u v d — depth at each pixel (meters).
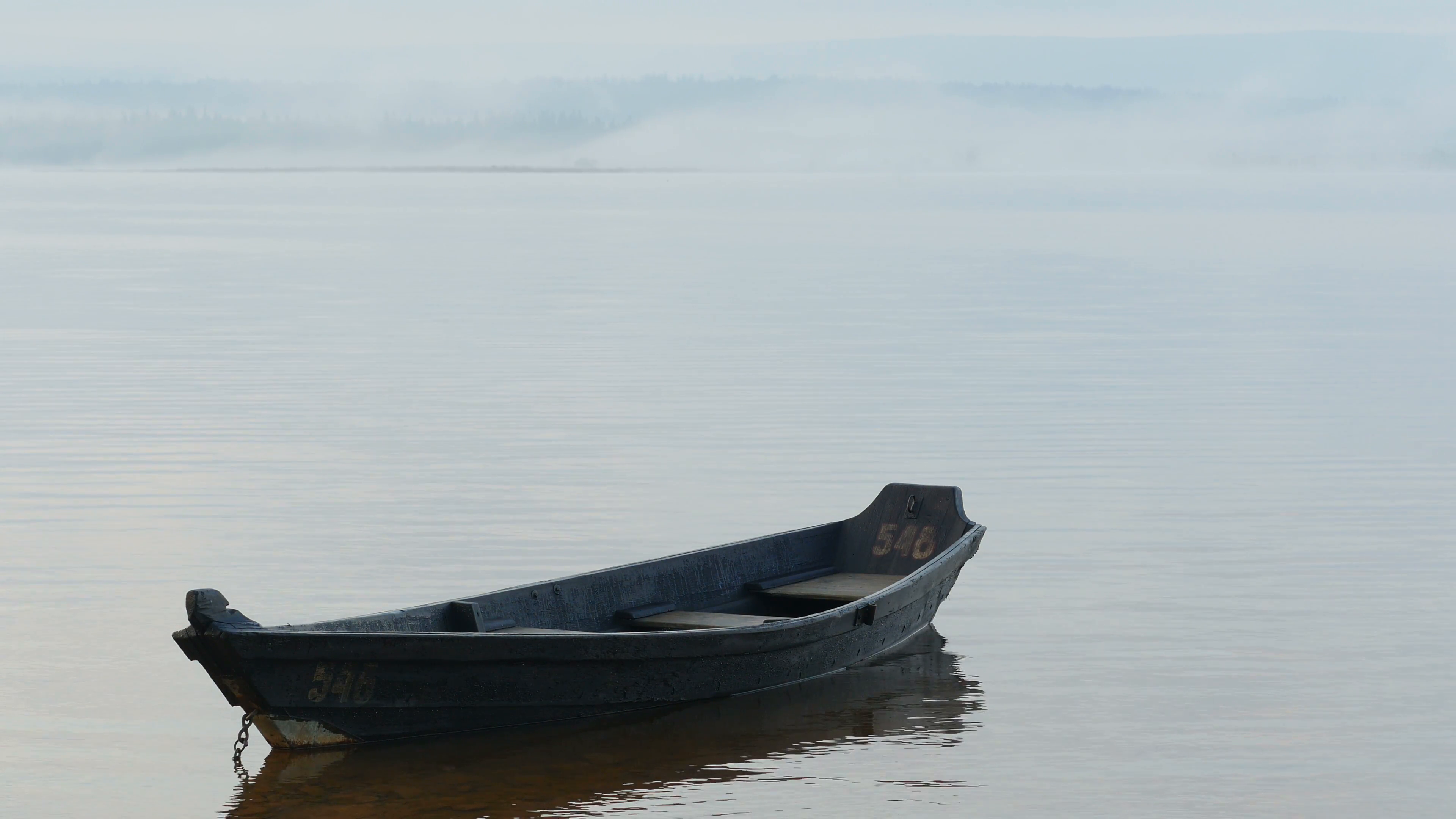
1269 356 69.50
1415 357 69.19
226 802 20.69
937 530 30.52
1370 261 131.88
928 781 21.62
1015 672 26.66
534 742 23.03
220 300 94.88
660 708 24.42
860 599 26.80
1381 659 27.23
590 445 47.84
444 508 39.06
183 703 24.80
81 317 84.44
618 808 20.53
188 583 32.00
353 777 21.53
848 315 86.62
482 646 22.12
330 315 85.94
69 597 30.88
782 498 40.66
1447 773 21.88
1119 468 44.78
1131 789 21.33
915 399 57.06
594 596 26.42
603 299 95.94
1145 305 92.56
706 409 54.72
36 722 23.91
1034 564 34.03
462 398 56.94
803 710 24.69
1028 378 62.41
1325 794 21.12
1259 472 44.22
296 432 49.69
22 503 39.38
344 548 35.00
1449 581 32.50
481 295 98.94
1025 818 20.28
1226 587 32.09
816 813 20.44
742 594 29.14
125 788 21.25
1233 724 23.94
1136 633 28.86
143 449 46.66
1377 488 42.03
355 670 21.55
